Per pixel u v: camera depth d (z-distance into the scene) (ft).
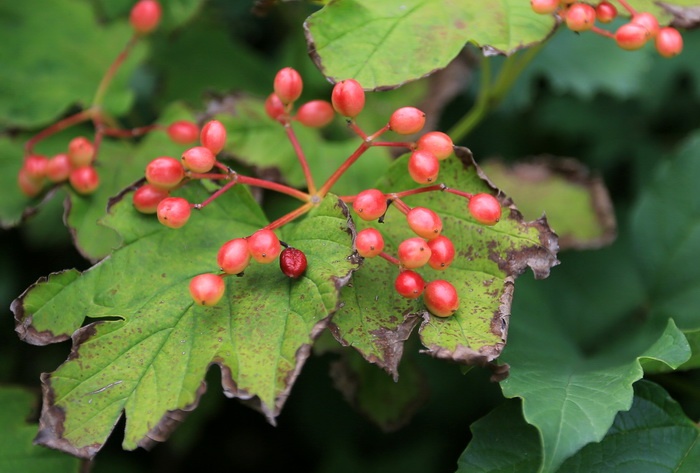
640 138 2.20
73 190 1.78
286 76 1.62
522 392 1.53
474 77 2.08
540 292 1.88
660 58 2.18
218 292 1.53
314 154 1.83
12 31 1.94
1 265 2.01
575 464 1.59
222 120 1.82
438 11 1.62
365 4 1.61
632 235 1.91
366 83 1.58
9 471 1.71
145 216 1.62
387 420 1.78
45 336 1.57
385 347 1.53
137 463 2.07
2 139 1.89
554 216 1.87
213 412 1.95
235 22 2.18
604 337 1.91
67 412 1.52
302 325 1.51
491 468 1.58
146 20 1.89
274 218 1.82
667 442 1.60
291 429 2.17
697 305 1.84
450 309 1.53
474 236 1.59
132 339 1.55
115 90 1.94
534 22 1.61
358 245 1.52
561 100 2.19
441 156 1.57
